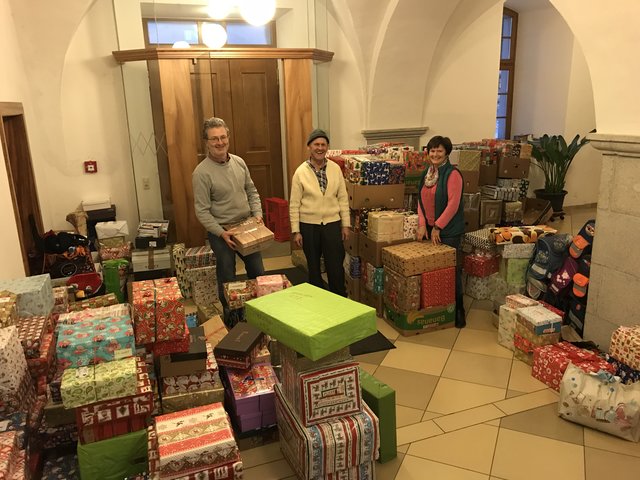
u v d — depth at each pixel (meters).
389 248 3.55
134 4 4.86
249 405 2.31
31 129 4.46
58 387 1.96
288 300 2.06
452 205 3.43
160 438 1.75
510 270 3.76
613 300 2.92
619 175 2.79
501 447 2.28
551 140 6.36
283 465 2.19
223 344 2.48
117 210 5.17
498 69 6.22
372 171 3.75
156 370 2.32
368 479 2.01
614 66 2.66
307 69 5.20
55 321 2.37
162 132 4.94
